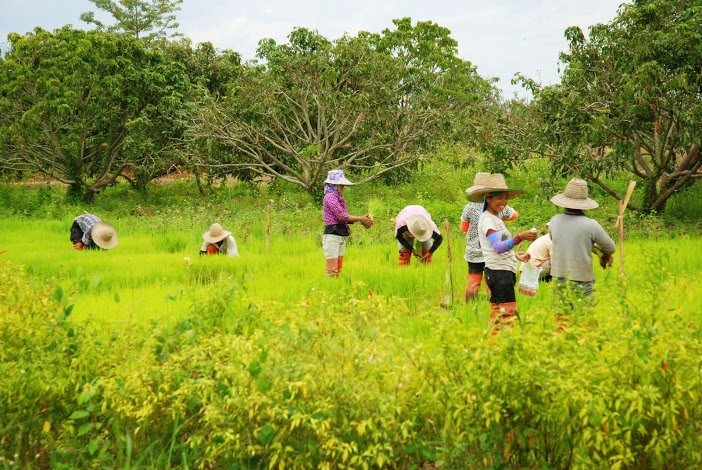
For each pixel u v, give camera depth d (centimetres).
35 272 1140
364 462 419
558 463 435
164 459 470
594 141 1552
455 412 415
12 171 2638
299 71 2248
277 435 440
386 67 2267
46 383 474
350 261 1196
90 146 2486
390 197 2167
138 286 1055
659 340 406
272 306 541
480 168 2439
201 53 2853
